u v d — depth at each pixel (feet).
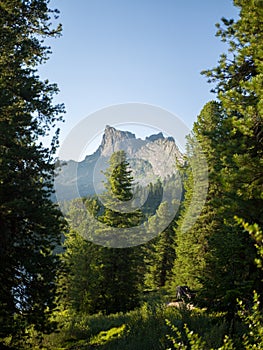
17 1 44.32
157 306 43.19
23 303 35.96
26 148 37.40
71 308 79.77
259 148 28.37
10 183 34.60
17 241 36.73
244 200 25.94
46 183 37.91
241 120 27.35
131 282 83.51
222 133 32.04
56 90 44.52
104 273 82.53
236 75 34.88
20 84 41.37
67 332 47.29
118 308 81.25
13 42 42.34
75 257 82.33
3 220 34.78
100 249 81.25
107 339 41.11
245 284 24.91
